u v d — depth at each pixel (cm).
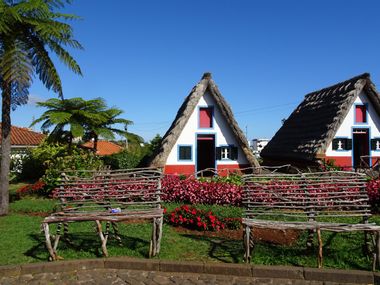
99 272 526
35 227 755
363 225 520
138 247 603
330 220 752
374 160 1530
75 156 1347
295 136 1748
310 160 1440
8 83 902
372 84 1483
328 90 1736
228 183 1044
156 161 1395
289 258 543
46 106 1677
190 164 1484
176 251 582
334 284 479
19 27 883
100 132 1697
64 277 509
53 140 1811
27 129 2947
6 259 554
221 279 498
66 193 618
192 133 1486
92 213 589
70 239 642
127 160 2031
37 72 949
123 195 625
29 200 1134
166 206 939
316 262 526
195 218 732
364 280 479
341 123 1448
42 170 1875
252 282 488
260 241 639
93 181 634
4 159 916
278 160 1858
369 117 1534
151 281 494
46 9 874
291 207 564
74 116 1666
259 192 591
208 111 1504
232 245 615
